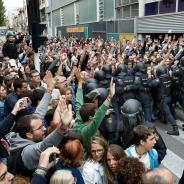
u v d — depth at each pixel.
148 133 3.78
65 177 2.75
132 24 27.75
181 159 7.15
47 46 21.88
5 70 9.75
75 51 15.78
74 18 50.56
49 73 5.21
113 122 4.66
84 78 7.75
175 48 14.49
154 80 8.80
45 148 3.13
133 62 11.15
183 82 9.09
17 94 5.89
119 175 3.09
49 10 71.25
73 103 6.56
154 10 25.28
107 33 34.50
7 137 3.72
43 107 4.73
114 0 32.62
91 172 3.63
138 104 4.58
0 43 23.67
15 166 3.18
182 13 21.23
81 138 3.50
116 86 7.82
